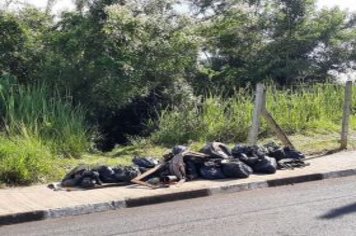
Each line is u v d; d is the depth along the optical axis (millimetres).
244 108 15016
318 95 17500
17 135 11422
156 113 15688
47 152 10641
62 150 11531
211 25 20047
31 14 16312
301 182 10172
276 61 23609
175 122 14086
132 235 6777
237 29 22172
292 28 25156
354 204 8320
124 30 14930
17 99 12734
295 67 23719
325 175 10523
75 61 14648
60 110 12617
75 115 12961
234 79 22047
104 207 8086
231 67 23203
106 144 15297
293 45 24703
